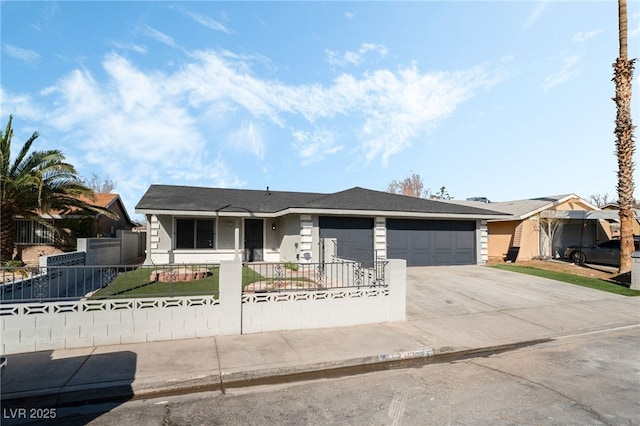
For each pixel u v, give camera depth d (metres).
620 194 13.69
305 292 6.95
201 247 16.70
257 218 17.77
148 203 15.55
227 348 5.72
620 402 4.02
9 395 4.10
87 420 3.73
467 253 16.50
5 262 13.12
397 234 15.49
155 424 3.62
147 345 5.82
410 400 4.12
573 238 20.58
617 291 10.90
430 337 6.52
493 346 6.23
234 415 3.80
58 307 5.69
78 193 15.80
